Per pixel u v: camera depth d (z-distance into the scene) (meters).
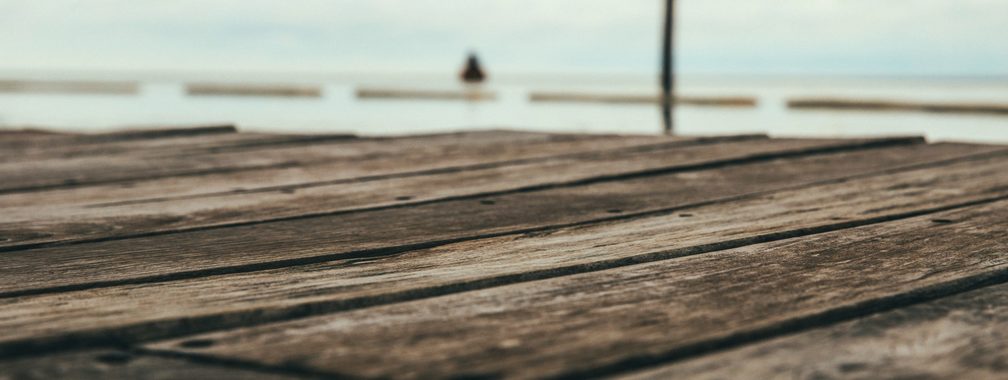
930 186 2.85
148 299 1.51
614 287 1.53
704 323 1.28
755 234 2.01
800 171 3.29
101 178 3.31
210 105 14.48
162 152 4.15
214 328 1.31
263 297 1.51
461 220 2.37
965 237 1.98
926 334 1.24
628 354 1.13
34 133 5.06
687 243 1.92
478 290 1.52
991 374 1.07
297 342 1.21
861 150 3.90
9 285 1.65
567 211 2.49
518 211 2.50
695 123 9.98
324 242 2.07
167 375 1.08
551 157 3.76
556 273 1.69
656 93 15.48
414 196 2.79
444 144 4.33
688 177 3.18
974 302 1.42
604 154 3.83
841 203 2.53
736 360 1.13
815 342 1.20
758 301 1.42
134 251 1.98
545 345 1.18
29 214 2.53
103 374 1.08
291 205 2.65
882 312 1.37
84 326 1.27
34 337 1.21
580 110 12.68
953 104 11.79
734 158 3.56
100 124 10.09
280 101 16.05
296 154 4.02
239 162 3.76
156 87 24.30
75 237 2.17
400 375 1.06
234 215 2.48
